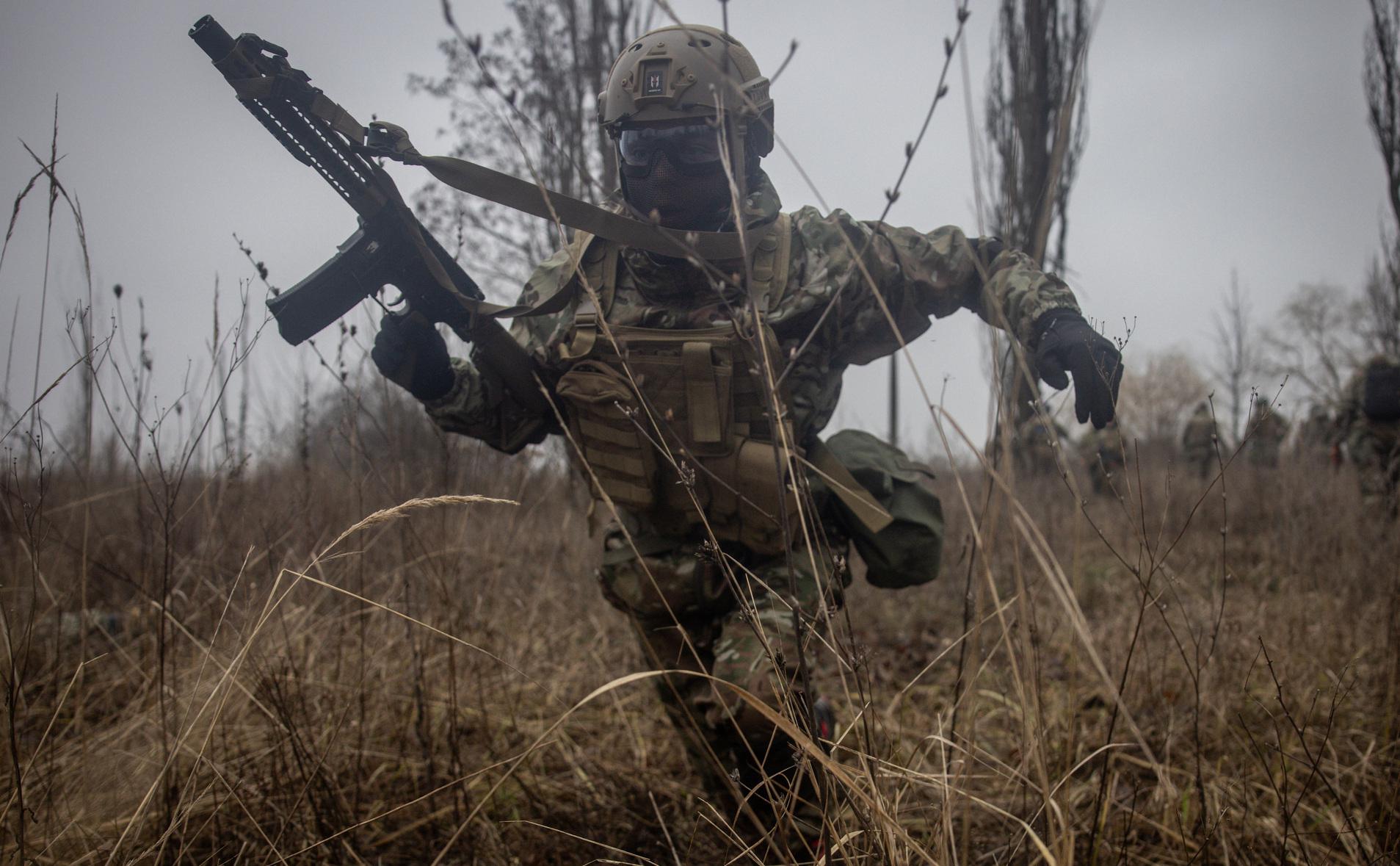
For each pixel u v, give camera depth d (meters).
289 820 1.89
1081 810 2.19
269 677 2.30
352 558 2.56
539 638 3.46
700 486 2.02
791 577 1.43
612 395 1.97
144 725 2.29
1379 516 4.33
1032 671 1.52
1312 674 2.96
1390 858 1.77
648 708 3.17
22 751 2.21
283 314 1.96
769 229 2.04
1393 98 9.04
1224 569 1.77
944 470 5.65
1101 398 1.72
